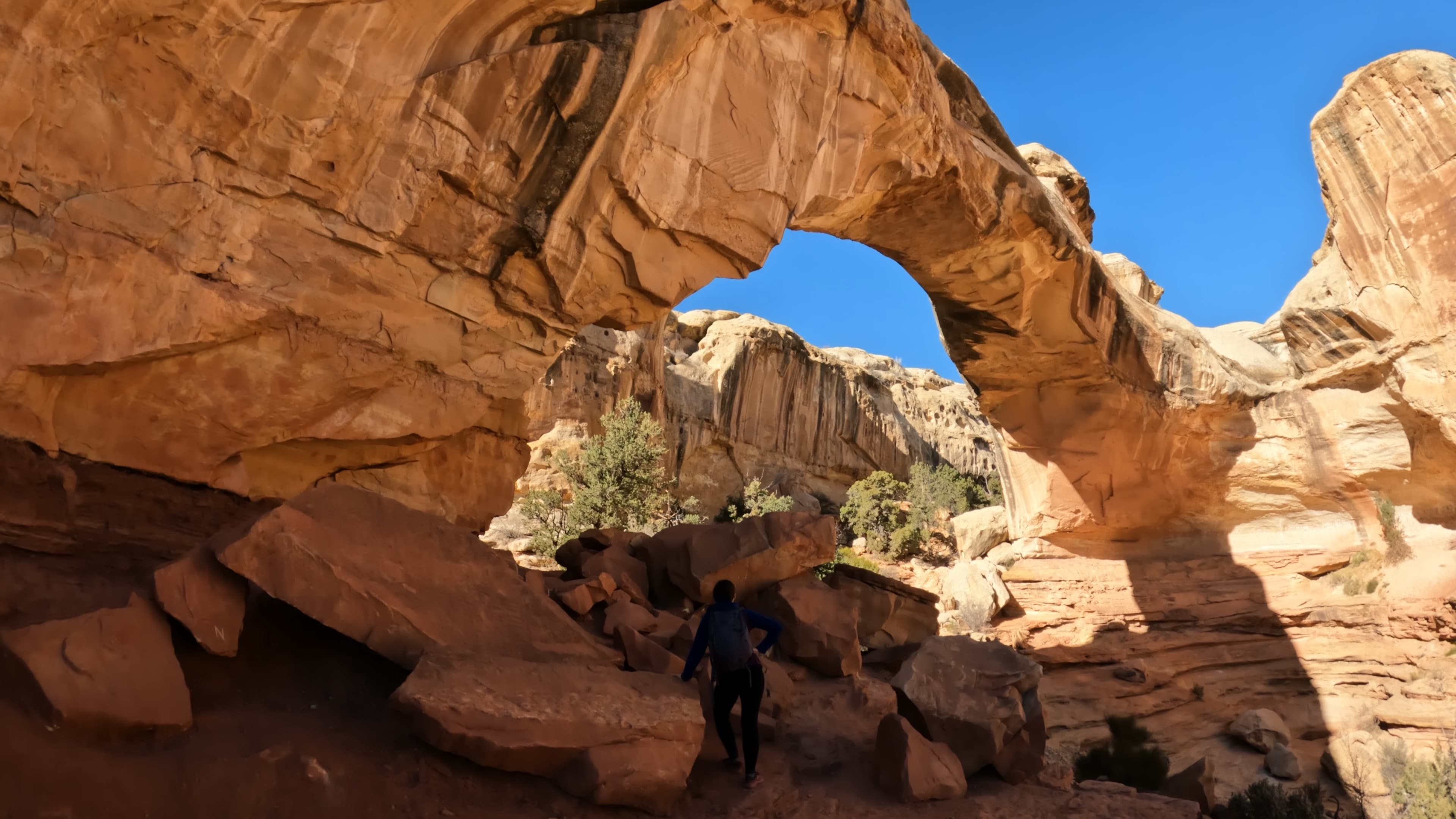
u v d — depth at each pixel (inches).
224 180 245.9
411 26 270.1
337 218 269.6
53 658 136.2
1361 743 589.9
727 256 363.6
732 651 192.9
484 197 296.7
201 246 241.9
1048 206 563.8
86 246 218.1
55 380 220.5
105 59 219.3
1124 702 663.8
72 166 216.5
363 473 317.4
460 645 183.3
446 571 194.4
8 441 210.7
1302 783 567.8
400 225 279.4
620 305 346.3
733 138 350.6
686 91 334.0
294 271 262.7
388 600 178.4
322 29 252.2
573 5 300.2
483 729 154.3
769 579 293.0
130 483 241.4
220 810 129.1
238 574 168.7
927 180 470.6
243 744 145.2
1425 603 641.0
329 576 173.3
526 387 335.6
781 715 231.9
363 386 286.0
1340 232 650.8
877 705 254.8
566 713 165.0
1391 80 601.0
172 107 232.4
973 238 541.3
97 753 129.9
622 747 166.2
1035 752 222.2
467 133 284.8
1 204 207.3
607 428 831.1
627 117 314.8
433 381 307.0
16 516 211.5
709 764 197.8
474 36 285.4
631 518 787.4
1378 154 616.4
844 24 385.4
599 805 160.4
